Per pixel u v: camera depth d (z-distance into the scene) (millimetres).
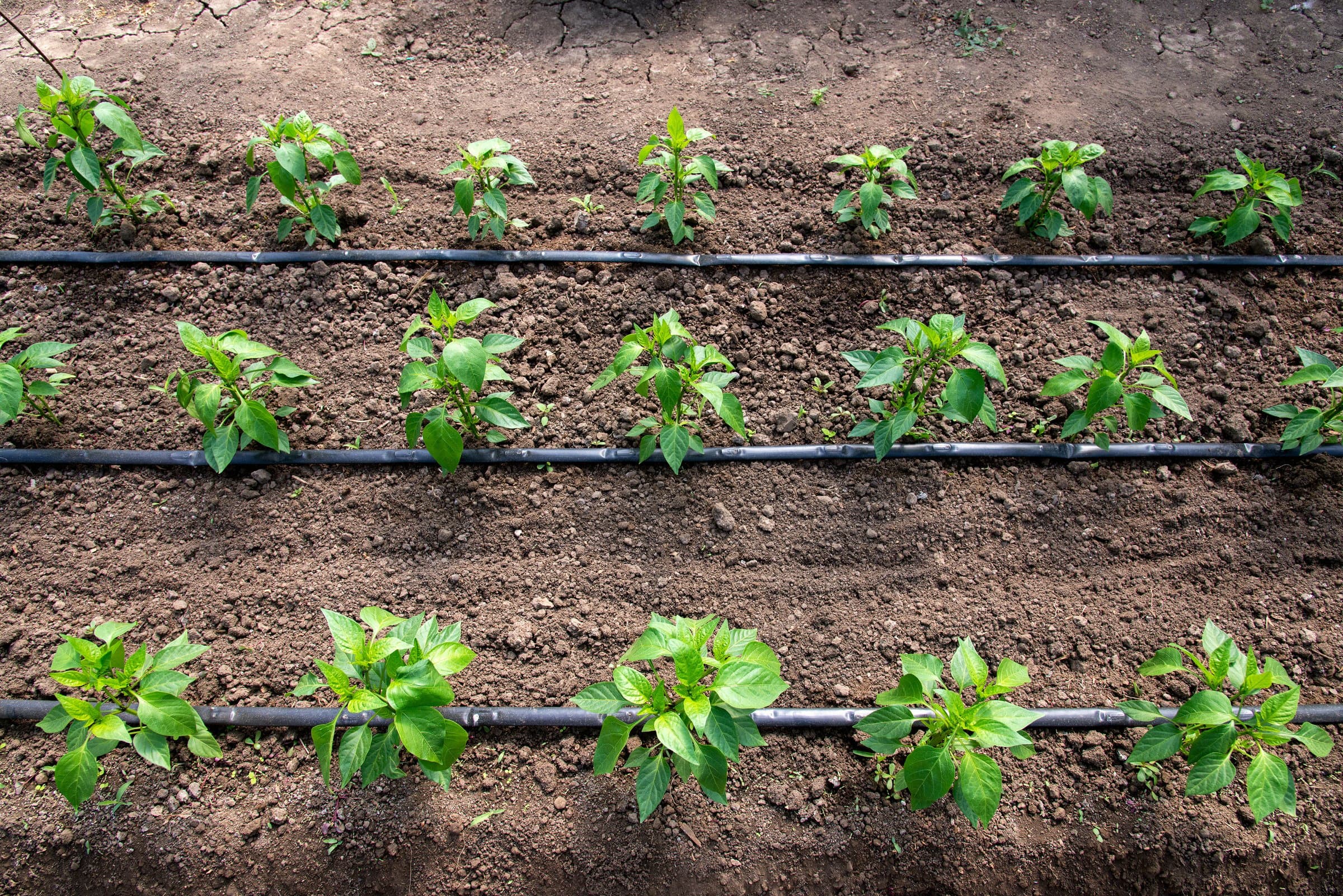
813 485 1312
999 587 1254
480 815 1128
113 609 1227
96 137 1520
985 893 1114
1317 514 1290
